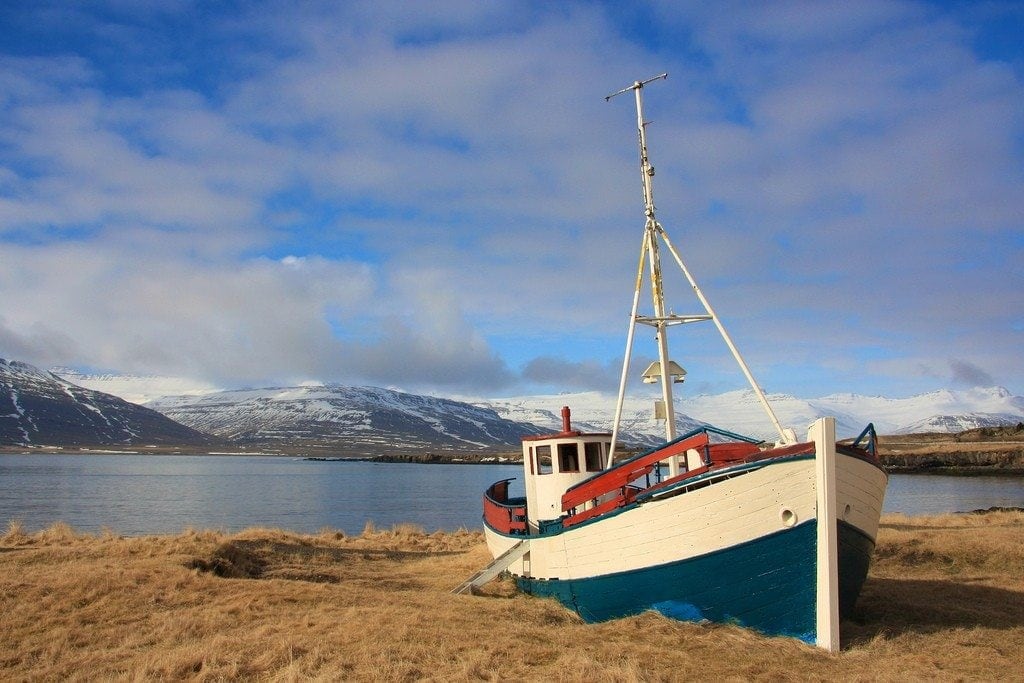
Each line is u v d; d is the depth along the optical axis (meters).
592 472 17.66
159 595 14.20
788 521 11.82
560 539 15.04
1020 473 87.81
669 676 10.03
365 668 10.08
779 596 11.99
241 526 44.28
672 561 12.70
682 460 16.72
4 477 95.25
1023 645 11.77
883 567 19.17
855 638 12.13
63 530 22.94
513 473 134.00
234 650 10.87
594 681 9.70
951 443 120.50
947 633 12.50
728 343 15.26
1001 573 18.19
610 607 13.72
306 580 18.09
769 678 9.98
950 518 28.25
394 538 28.06
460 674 9.89
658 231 16.56
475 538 28.17
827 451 11.59
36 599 13.58
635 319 16.06
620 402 16.08
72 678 9.84
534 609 14.42
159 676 9.82
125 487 81.19
